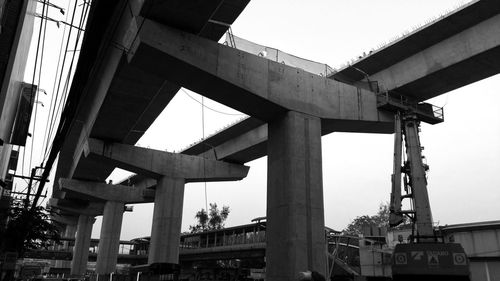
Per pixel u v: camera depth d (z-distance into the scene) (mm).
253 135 44750
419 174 19141
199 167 49062
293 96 27234
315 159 26672
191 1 21359
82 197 64188
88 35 11070
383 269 33781
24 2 17000
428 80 29797
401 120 21203
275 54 28578
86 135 43125
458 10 25750
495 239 28609
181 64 23312
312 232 24969
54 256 96750
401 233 33906
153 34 22422
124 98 32312
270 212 26703
